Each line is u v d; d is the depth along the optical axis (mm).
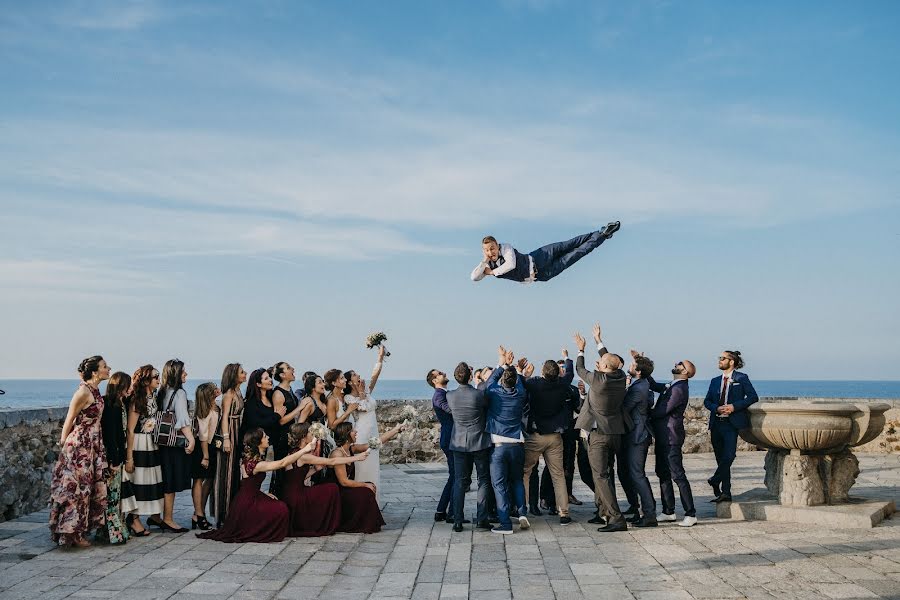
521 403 8258
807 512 8219
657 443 8602
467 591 5891
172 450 7906
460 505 8250
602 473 8180
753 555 6812
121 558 6855
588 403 8281
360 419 8953
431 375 8906
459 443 8203
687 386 8500
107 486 7453
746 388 8875
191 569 6480
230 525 7750
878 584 5805
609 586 5965
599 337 8578
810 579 5984
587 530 8227
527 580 6188
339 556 7051
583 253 6770
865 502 8688
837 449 8812
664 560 6758
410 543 7637
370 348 9297
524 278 6617
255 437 7852
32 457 9266
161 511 7926
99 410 7367
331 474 8625
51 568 6473
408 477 12516
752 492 9492
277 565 6672
